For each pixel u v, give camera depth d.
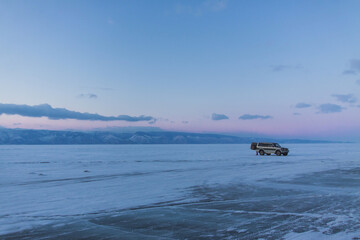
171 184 15.20
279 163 29.62
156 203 10.42
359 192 12.34
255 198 11.17
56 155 53.28
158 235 6.65
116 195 12.06
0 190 13.67
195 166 26.64
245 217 8.23
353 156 43.59
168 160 35.91
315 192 12.41
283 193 12.23
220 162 31.59
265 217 8.19
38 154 58.50
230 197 11.45
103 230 7.09
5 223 7.80
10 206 10.08
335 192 12.37
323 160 34.25
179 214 8.71
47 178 18.41
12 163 32.28
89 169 24.45
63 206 9.98
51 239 6.43
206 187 14.09
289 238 6.26
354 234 6.48
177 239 6.34
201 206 9.84
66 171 22.84
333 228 6.97
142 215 8.62
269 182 15.70
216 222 7.73
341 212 8.67
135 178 17.92
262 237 6.36
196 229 7.09
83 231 7.02
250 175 19.06
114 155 51.81
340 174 19.44
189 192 12.69
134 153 61.50
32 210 9.41
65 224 7.67
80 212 9.08
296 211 8.88
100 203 10.45
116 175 19.70
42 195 12.20
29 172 22.22
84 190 13.42
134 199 11.19
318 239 6.17
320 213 8.57
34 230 7.14
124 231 7.00
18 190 13.65
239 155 48.34
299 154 51.97
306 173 20.11
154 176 18.92
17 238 6.52
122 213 8.90
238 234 6.62
